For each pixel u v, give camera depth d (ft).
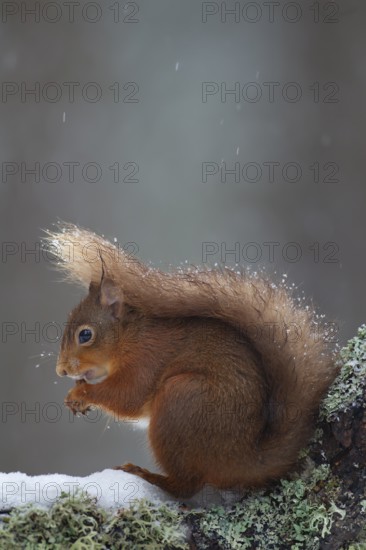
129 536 13.93
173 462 15.25
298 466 15.08
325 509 14.48
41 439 44.75
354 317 49.90
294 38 55.52
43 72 53.67
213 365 15.64
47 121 53.01
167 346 16.61
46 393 46.29
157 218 52.49
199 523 14.57
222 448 14.99
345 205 52.70
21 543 13.52
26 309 48.57
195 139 53.93
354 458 14.69
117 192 52.54
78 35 54.85
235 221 52.54
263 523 14.60
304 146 53.67
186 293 16.51
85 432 44.78
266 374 15.52
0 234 50.34
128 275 17.38
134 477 15.42
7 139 52.31
